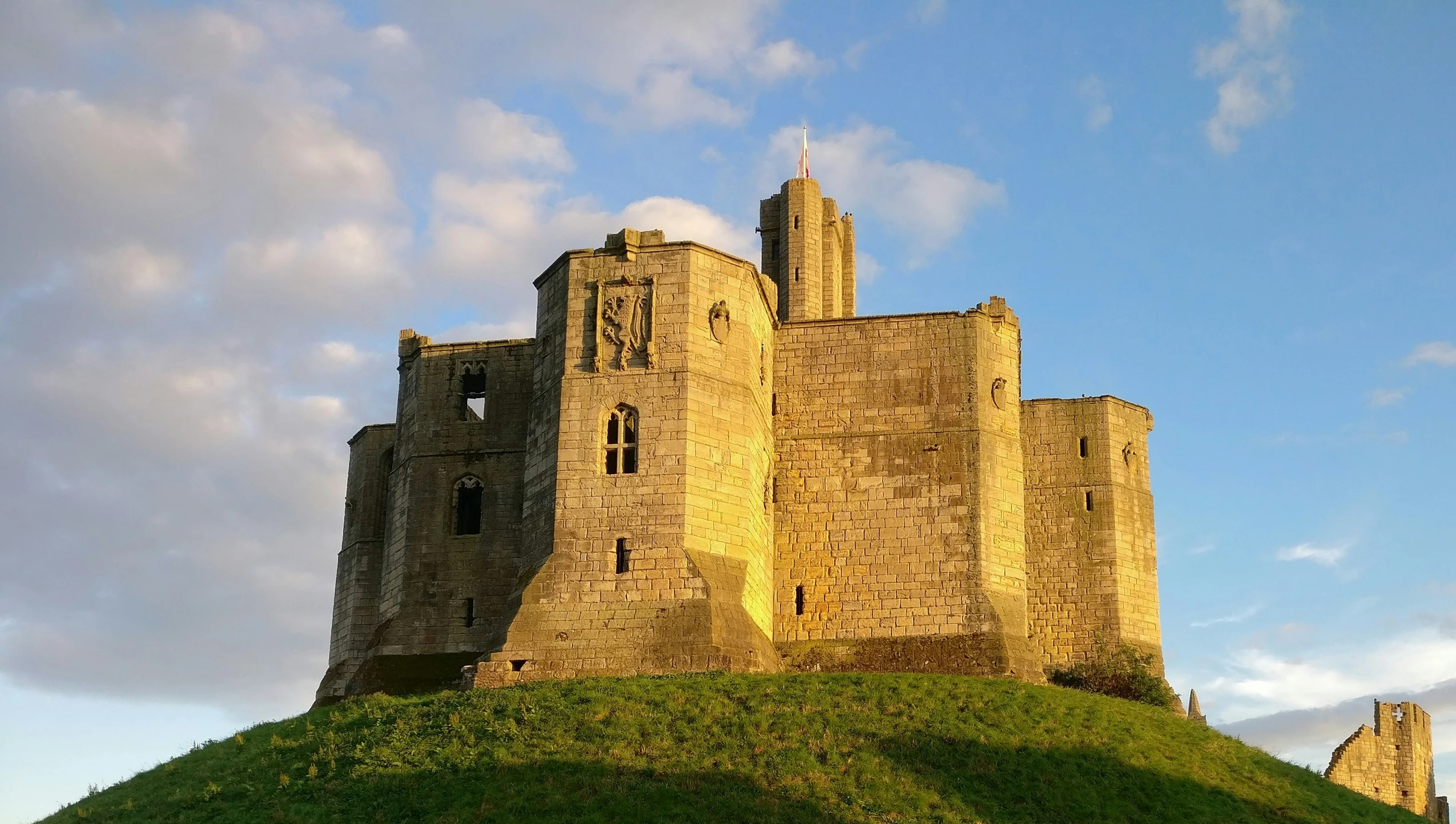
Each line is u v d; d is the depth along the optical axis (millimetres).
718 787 54562
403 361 80938
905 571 73750
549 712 59844
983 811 55219
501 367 77938
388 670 73625
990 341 76938
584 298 71125
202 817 54938
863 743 58750
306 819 53594
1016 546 74688
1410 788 85500
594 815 52281
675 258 70812
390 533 78812
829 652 72750
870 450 75688
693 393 69000
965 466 74688
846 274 97125
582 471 68500
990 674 70562
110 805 57344
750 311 72562
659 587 66562
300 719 64312
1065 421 83750
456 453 76938
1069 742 60844
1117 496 82312
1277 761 64812
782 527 75250
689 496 67688
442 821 52500
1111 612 80500
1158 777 59562
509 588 74312
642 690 61688
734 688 62344
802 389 77000
